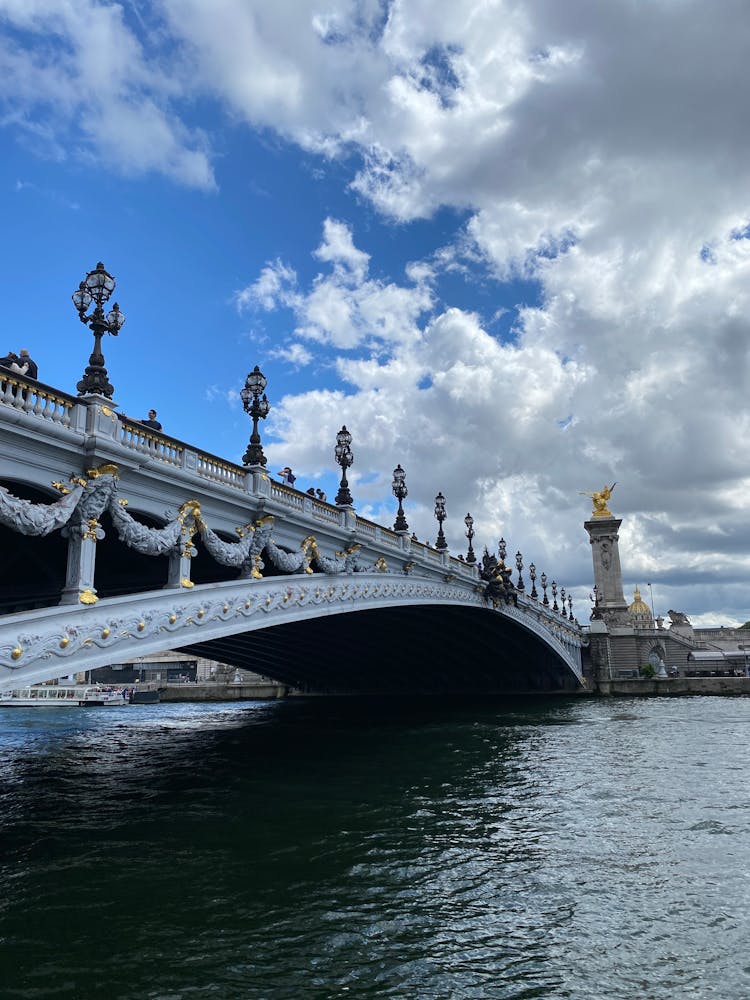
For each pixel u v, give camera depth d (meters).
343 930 12.84
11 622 16.31
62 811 22.39
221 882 15.33
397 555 41.09
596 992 10.71
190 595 22.62
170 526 22.28
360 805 23.08
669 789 25.31
